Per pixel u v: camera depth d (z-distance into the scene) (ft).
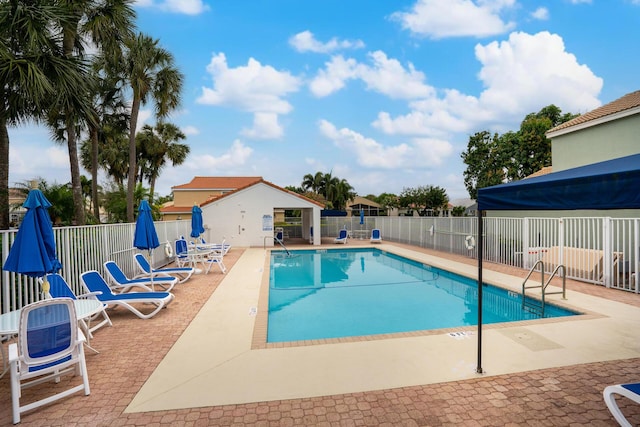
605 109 46.55
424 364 14.61
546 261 35.65
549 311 25.26
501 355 15.43
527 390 12.40
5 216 28.96
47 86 24.22
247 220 69.10
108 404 11.86
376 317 26.27
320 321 25.30
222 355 15.93
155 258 43.19
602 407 11.29
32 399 12.35
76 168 40.06
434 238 60.80
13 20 23.56
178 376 13.88
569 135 49.80
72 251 25.02
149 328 20.06
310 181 184.55
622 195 9.46
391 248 63.93
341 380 13.29
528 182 12.51
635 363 14.57
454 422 10.55
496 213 63.72
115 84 53.83
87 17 36.78
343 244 73.46
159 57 55.62
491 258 44.78
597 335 17.84
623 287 27.86
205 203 68.33
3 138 28.66
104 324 20.47
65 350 12.09
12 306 18.04
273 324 24.63
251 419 10.82
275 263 53.11
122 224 34.17
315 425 10.47
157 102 57.82
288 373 13.97
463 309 28.37
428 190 153.17
